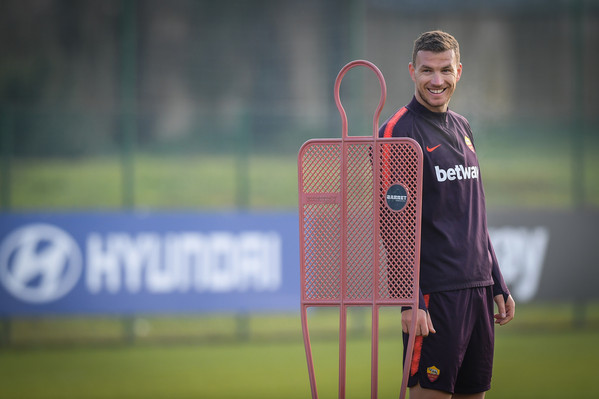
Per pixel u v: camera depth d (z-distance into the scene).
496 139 40.09
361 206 10.87
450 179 11.02
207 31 59.78
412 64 11.36
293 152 34.47
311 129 33.81
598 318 35.00
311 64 57.59
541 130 39.81
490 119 39.28
